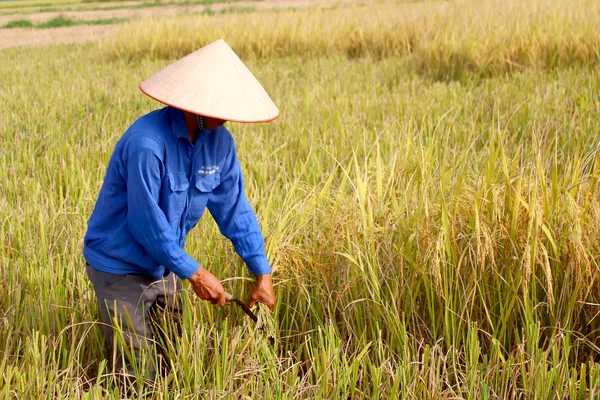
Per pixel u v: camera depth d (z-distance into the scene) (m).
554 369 2.60
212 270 3.28
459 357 2.94
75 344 2.96
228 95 2.48
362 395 2.66
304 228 3.31
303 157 5.53
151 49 13.82
